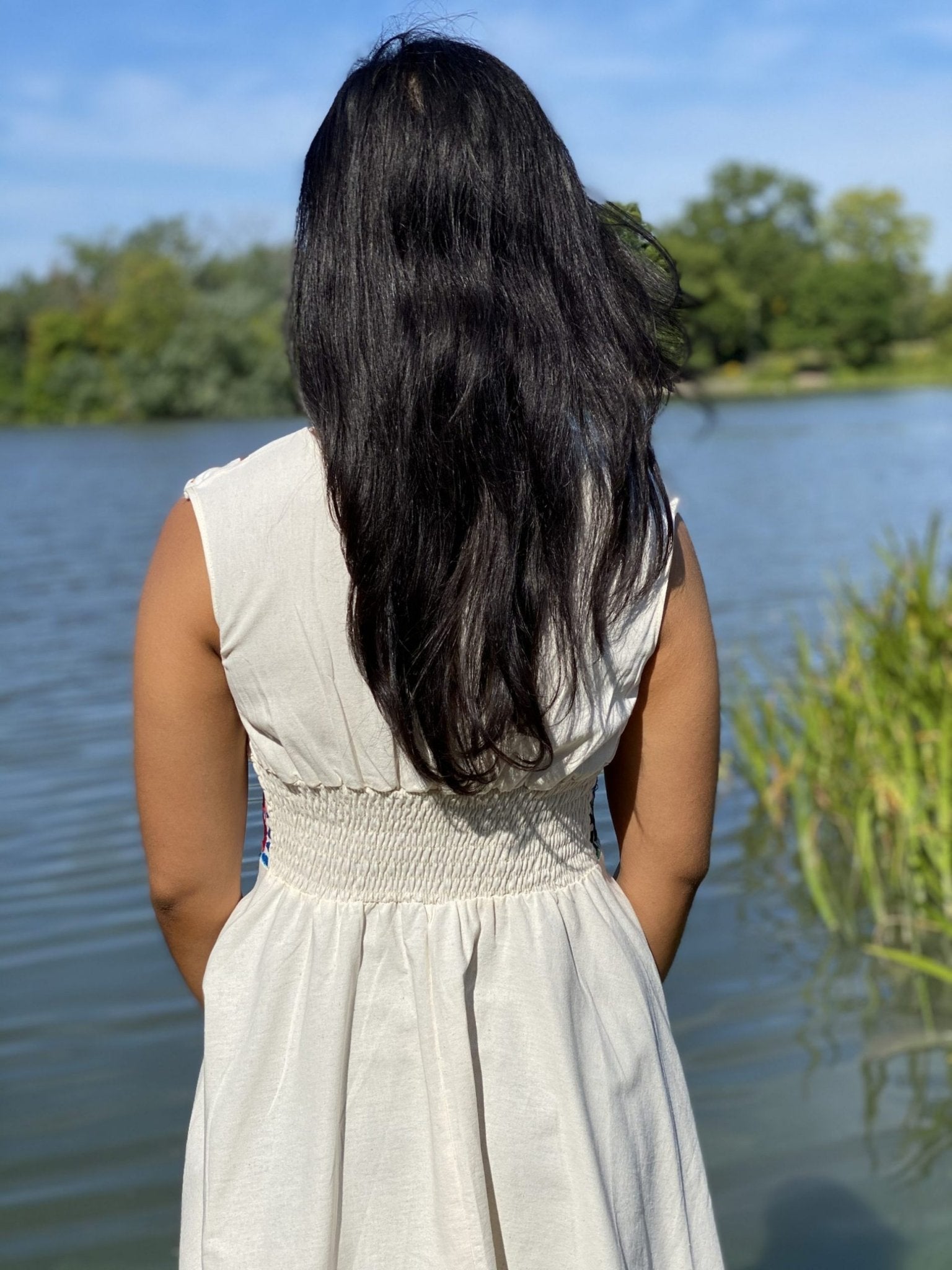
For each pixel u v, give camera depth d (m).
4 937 4.00
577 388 0.97
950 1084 2.97
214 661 1.04
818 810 4.45
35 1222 2.62
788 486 17.16
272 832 1.11
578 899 1.11
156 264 49.56
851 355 58.38
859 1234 2.44
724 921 4.00
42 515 16.48
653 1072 1.10
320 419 0.98
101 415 48.78
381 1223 1.04
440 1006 1.04
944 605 4.09
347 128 0.98
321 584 0.99
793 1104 2.93
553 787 1.07
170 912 1.12
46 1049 3.30
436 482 0.94
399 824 1.05
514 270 0.97
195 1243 1.07
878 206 64.44
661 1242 1.09
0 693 7.34
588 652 1.02
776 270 56.56
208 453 27.50
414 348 0.95
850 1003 3.41
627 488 1.00
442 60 0.99
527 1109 1.04
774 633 7.98
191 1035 3.37
